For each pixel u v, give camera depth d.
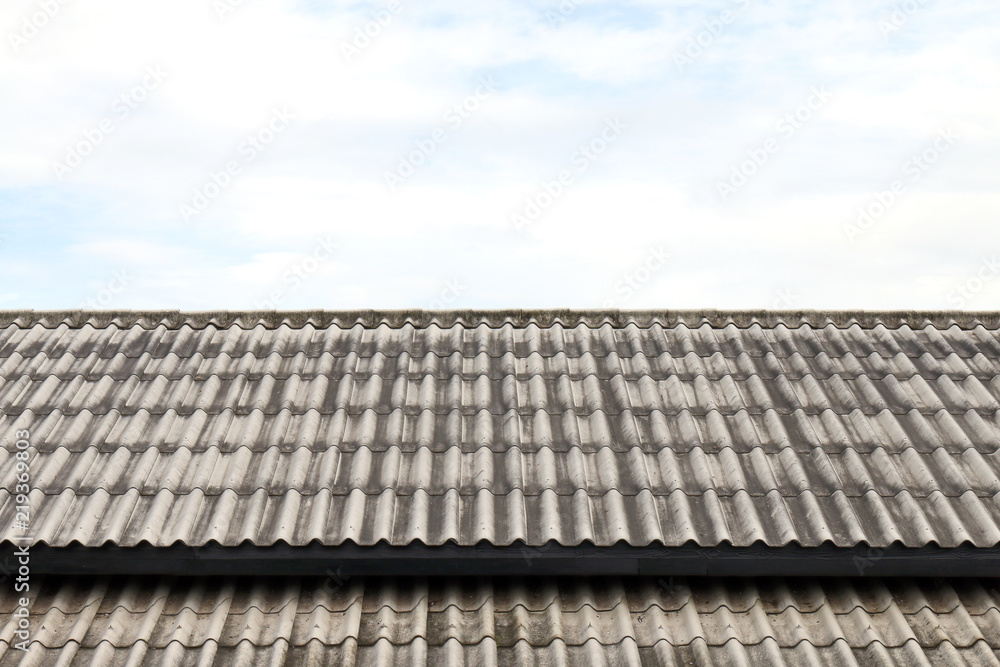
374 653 4.31
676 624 4.55
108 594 4.70
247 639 4.38
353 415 5.57
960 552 4.45
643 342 6.46
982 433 5.32
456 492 4.79
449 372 6.02
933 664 4.30
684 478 4.96
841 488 4.84
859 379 5.91
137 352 6.30
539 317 6.74
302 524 4.58
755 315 6.72
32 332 6.47
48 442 5.27
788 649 4.41
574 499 4.77
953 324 6.61
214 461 5.06
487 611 4.57
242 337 6.51
